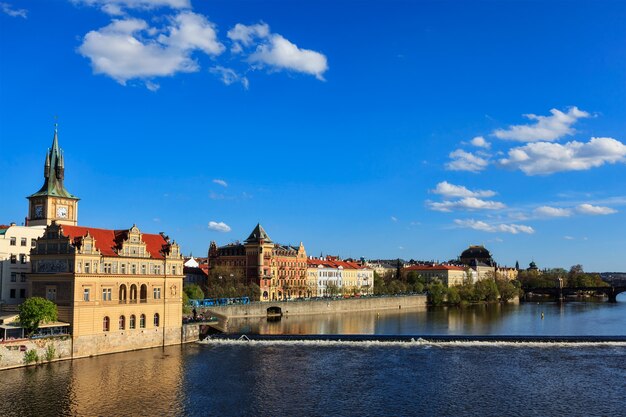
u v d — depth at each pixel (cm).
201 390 10794
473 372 12206
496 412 9588
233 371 12262
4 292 15712
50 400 10019
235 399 10262
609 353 14212
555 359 13500
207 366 12706
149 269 15025
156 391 10700
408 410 9688
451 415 9444
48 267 13550
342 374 12031
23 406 9681
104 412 9475
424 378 11712
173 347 15038
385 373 12119
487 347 15038
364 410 9681
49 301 12875
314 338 16150
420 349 14762
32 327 12500
